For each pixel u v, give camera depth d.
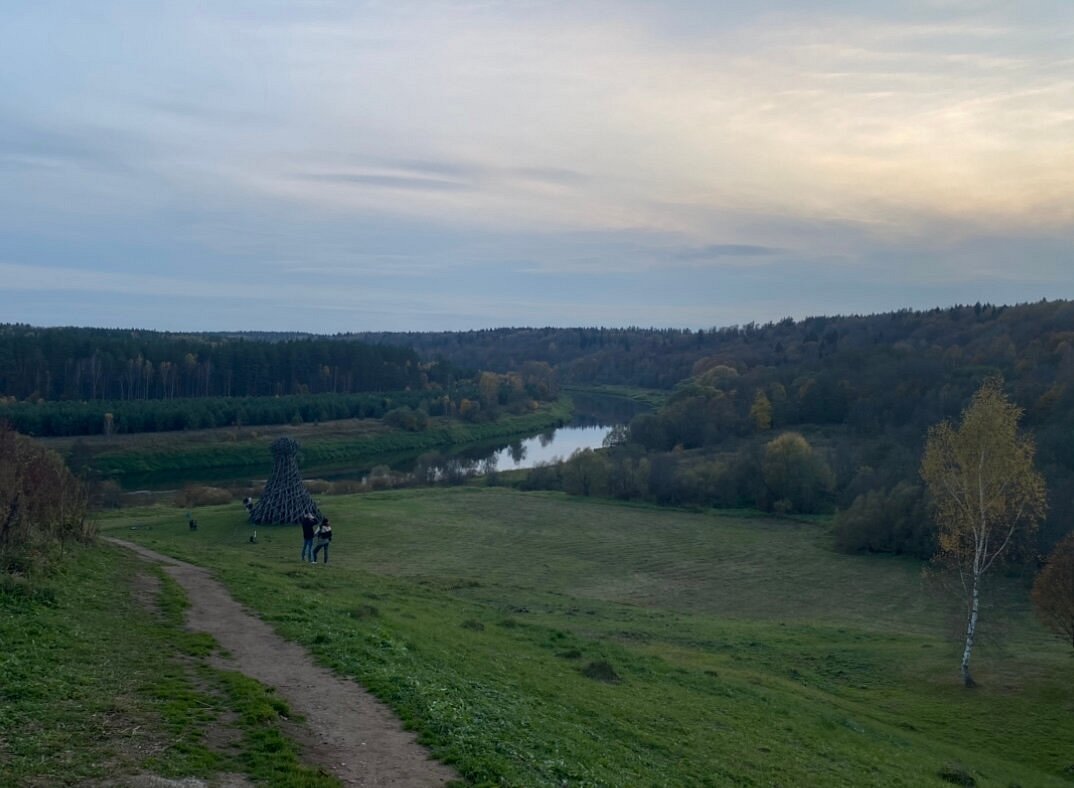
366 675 18.20
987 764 27.47
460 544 75.62
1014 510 44.28
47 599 21.47
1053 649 45.28
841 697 33.69
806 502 98.81
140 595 25.39
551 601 48.56
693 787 17.44
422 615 31.75
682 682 28.41
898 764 24.33
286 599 27.39
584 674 26.42
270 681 17.52
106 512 79.69
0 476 28.17
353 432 149.50
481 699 18.64
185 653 19.06
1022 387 96.50
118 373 149.12
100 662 17.27
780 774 20.03
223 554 45.44
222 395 165.25
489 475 123.00
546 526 87.50
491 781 13.32
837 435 116.50
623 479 107.38
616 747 18.42
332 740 14.52
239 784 12.17
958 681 37.25
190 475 117.25
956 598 45.84
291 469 77.06
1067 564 39.28
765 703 27.72
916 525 75.81
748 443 118.19
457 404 177.12
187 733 13.78
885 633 47.34
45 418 119.94
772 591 63.97
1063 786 26.62
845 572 70.94
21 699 14.33
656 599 59.53
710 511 100.12
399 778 13.20
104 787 11.44
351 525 80.12
